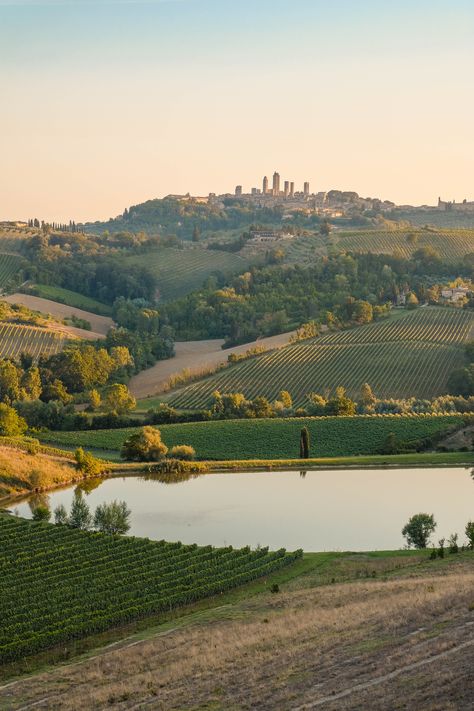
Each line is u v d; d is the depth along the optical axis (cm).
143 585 8419
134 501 13050
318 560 9294
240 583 8562
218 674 5581
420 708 4469
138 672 5981
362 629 5988
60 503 13088
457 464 15288
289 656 5681
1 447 15350
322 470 15175
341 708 4656
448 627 5631
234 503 12681
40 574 8781
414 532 9900
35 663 6769
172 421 19525
